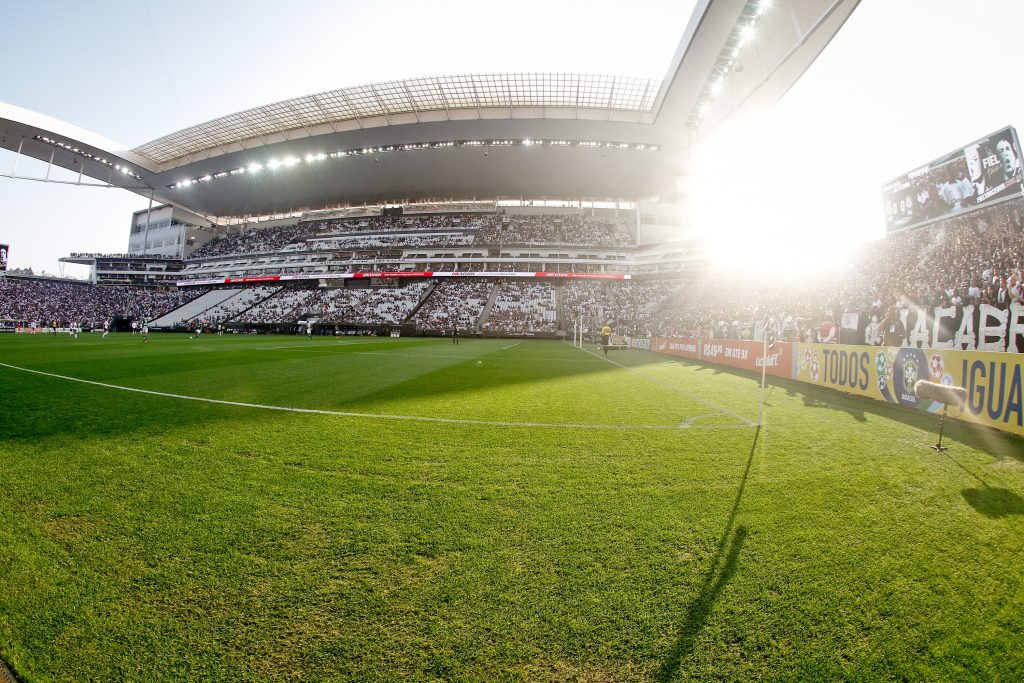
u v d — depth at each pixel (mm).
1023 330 10859
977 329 12008
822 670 1708
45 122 45562
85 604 2045
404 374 11094
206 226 67688
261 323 43906
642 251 47562
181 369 11734
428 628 1902
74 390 8000
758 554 2498
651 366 14016
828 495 3363
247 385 8938
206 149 49000
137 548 2521
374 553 2480
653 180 48844
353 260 51906
